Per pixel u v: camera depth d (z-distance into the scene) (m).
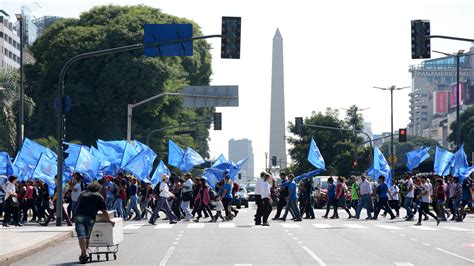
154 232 60.53
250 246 47.91
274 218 78.88
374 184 94.62
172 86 165.25
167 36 74.31
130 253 43.69
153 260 40.03
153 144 163.25
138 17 171.00
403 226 68.25
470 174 92.12
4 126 140.00
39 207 72.31
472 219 81.44
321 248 46.53
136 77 156.62
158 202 71.88
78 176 68.31
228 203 78.62
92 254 42.19
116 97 158.50
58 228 61.47
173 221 72.62
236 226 68.25
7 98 141.38
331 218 84.06
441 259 40.38
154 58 159.12
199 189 77.38
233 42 63.31
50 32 181.12
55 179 78.69
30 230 58.97
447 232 60.38
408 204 78.69
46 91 165.25
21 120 104.88
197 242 50.94
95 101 159.12
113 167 92.00
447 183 81.12
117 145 91.31
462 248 46.69
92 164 78.88
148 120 166.25
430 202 73.88
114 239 40.25
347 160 198.12
